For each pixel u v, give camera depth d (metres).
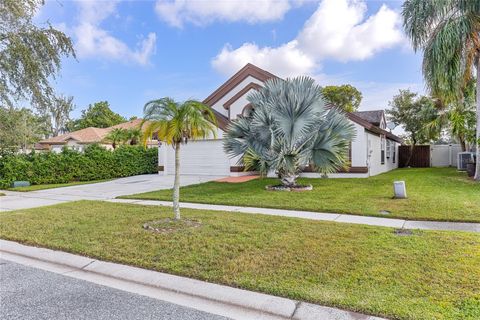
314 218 6.76
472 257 4.12
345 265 3.98
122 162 19.05
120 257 4.56
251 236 5.34
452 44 10.73
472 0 10.44
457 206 7.32
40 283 3.94
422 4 11.23
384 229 5.63
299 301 3.21
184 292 3.59
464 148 19.80
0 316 3.13
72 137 31.02
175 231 5.74
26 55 12.62
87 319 3.05
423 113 22.23
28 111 15.79
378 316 2.87
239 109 16.59
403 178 13.85
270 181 13.61
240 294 3.43
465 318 2.73
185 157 18.39
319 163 10.52
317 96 10.67
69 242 5.33
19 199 10.80
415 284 3.39
